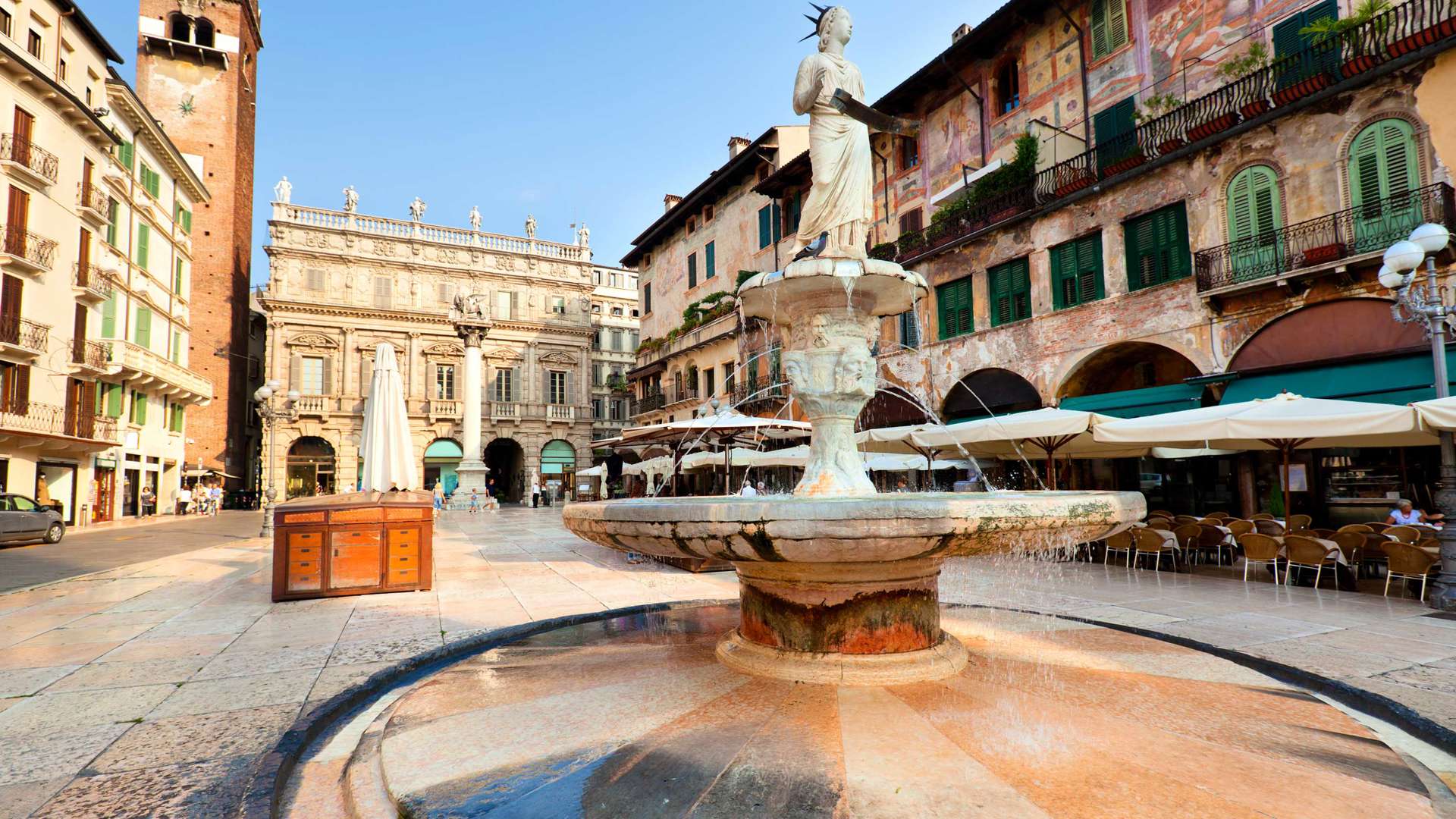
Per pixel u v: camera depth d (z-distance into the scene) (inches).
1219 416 362.0
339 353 1738.4
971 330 769.6
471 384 1445.6
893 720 120.7
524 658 173.5
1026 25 743.7
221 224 1625.2
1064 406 648.4
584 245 2054.6
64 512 1000.9
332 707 158.9
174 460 1386.6
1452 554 289.9
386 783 106.7
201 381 1438.2
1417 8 468.4
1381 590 339.3
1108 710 126.0
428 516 354.0
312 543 333.1
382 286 1791.3
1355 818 88.3
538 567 446.0
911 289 226.7
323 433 1695.4
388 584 342.3
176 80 1612.9
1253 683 142.9
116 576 430.6
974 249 764.0
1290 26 533.0
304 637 246.5
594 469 1197.7
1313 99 501.0
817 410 231.8
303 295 1711.4
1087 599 312.5
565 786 100.3
